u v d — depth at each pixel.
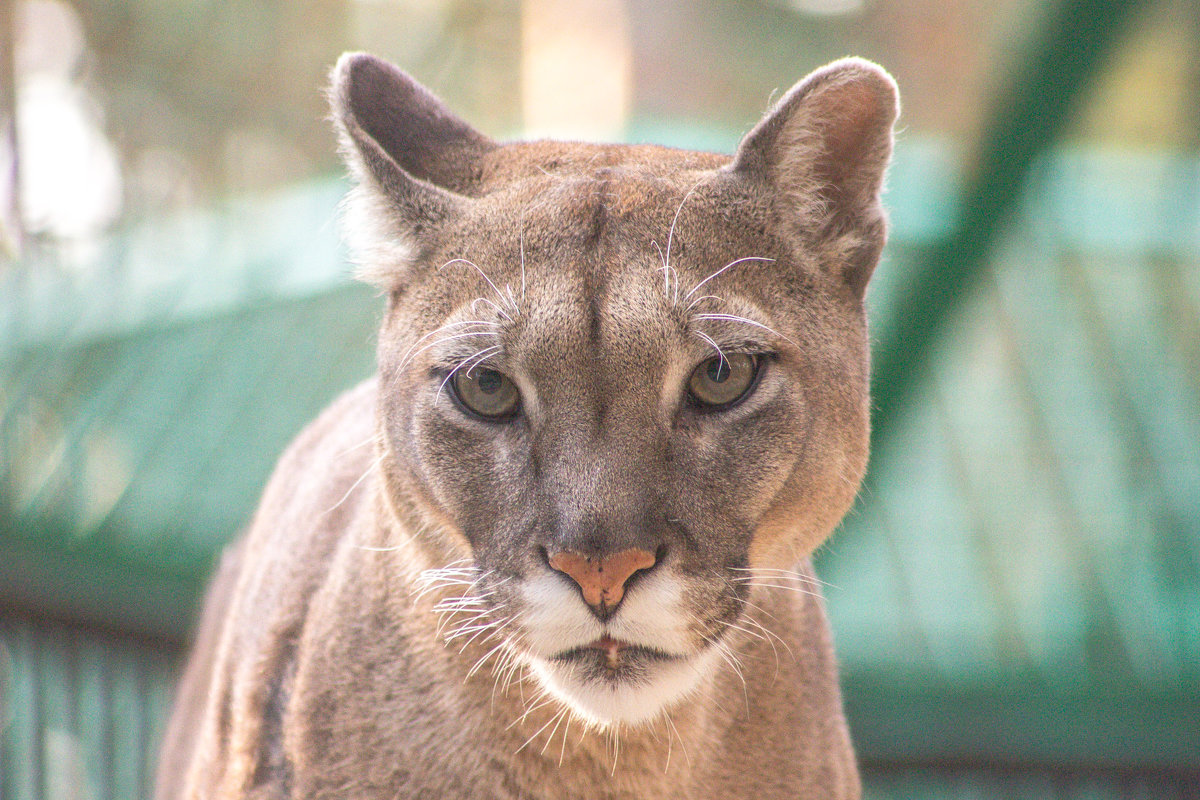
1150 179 14.51
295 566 6.67
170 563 12.43
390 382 5.98
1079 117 9.05
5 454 13.01
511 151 6.40
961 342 12.38
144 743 12.62
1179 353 13.07
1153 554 11.84
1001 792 11.60
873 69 5.88
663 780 5.90
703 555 5.32
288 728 6.08
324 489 6.90
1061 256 13.77
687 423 5.38
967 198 9.59
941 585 11.67
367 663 5.95
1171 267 13.84
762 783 6.10
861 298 6.19
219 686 6.95
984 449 12.45
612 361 5.22
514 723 5.81
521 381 5.38
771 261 5.73
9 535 12.62
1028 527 12.00
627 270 5.34
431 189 5.97
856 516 11.12
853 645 11.44
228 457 13.09
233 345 14.08
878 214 6.13
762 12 18.94
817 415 5.73
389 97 6.56
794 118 5.77
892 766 11.62
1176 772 11.40
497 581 5.44
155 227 15.52
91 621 12.64
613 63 20.22
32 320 14.11
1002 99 9.02
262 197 16.11
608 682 5.44
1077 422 12.59
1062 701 11.27
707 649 5.48
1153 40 14.27
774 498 5.61
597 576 5.10
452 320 5.61
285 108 16.56
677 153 6.36
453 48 17.84
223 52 16.36
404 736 5.84
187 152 16.23
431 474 5.66
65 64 15.65
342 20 16.91
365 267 6.34
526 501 5.32
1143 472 12.20
